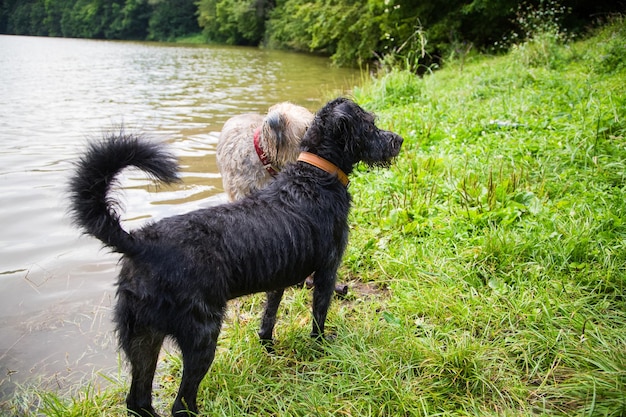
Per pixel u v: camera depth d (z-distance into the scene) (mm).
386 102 3662
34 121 3727
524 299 1380
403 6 6672
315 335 1369
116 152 964
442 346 1265
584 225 1591
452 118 2953
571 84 3219
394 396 1136
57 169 2611
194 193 2330
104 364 1318
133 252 1009
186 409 1088
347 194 1337
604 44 4156
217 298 1061
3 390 1222
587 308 1320
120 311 1048
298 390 1178
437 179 2100
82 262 1785
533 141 2338
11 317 1480
